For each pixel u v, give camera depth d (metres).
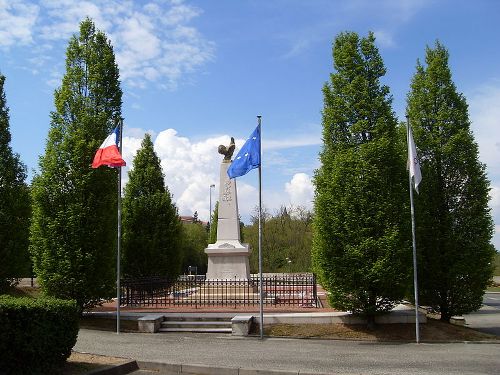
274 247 57.91
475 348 13.80
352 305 15.98
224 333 16.09
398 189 16.61
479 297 17.69
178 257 28.41
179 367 10.79
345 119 17.25
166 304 20.47
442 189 18.27
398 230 15.81
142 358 11.46
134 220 27.45
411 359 11.80
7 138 20.92
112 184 18.59
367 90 17.27
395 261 15.69
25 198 21.00
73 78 18.83
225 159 25.39
